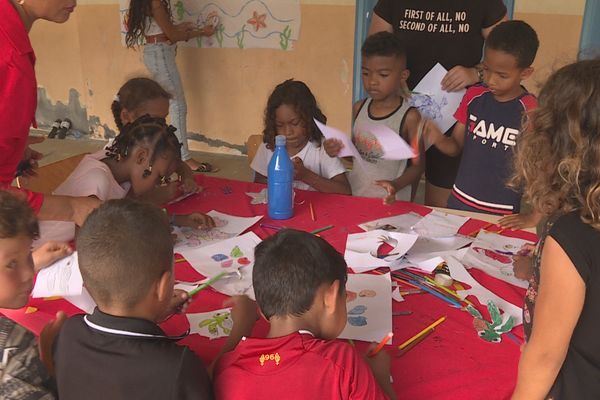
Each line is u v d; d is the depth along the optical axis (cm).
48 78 505
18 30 145
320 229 164
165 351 86
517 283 133
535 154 83
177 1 425
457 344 111
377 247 149
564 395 88
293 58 411
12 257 97
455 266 140
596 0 331
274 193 169
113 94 484
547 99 82
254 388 86
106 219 93
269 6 404
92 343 87
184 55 442
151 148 171
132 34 407
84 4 462
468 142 205
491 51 185
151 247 92
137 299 92
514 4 351
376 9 245
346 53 395
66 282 132
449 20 230
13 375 91
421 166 212
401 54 209
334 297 92
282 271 90
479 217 172
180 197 190
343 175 209
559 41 349
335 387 84
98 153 187
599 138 76
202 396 86
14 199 102
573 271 79
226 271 140
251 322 114
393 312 122
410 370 104
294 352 85
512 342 111
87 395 87
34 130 531
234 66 431
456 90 228
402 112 216
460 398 96
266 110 207
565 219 81
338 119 415
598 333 83
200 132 463
